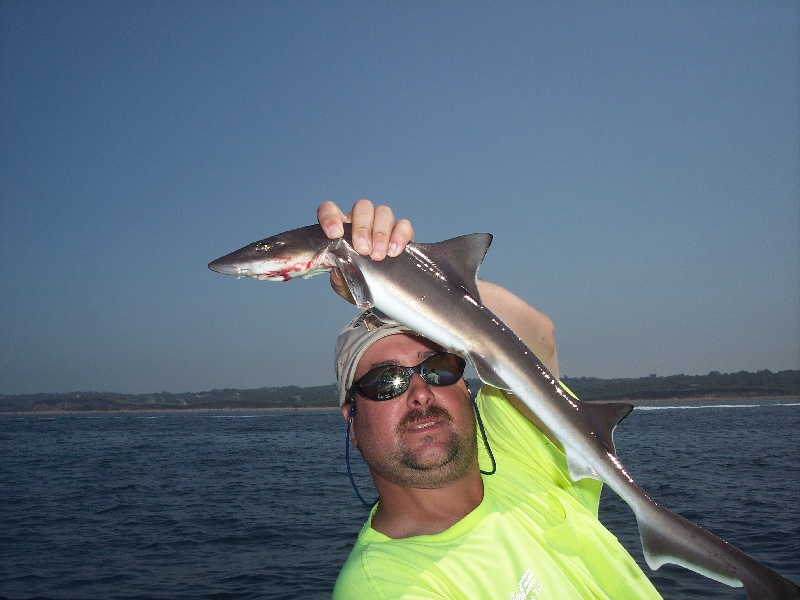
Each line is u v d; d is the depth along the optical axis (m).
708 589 1.83
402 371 0.89
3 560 2.51
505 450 1.00
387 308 0.84
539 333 1.00
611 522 2.66
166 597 2.01
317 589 2.05
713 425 11.32
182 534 2.96
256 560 2.44
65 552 2.64
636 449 6.82
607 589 0.85
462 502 0.87
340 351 0.95
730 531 2.62
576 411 0.83
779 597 0.71
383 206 0.84
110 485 4.82
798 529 2.62
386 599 0.75
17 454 8.15
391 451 0.87
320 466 6.02
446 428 0.87
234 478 5.14
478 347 0.84
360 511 3.40
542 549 0.83
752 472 4.65
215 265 0.85
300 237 0.85
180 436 11.98
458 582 0.77
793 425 11.02
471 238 0.86
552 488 0.93
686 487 3.91
